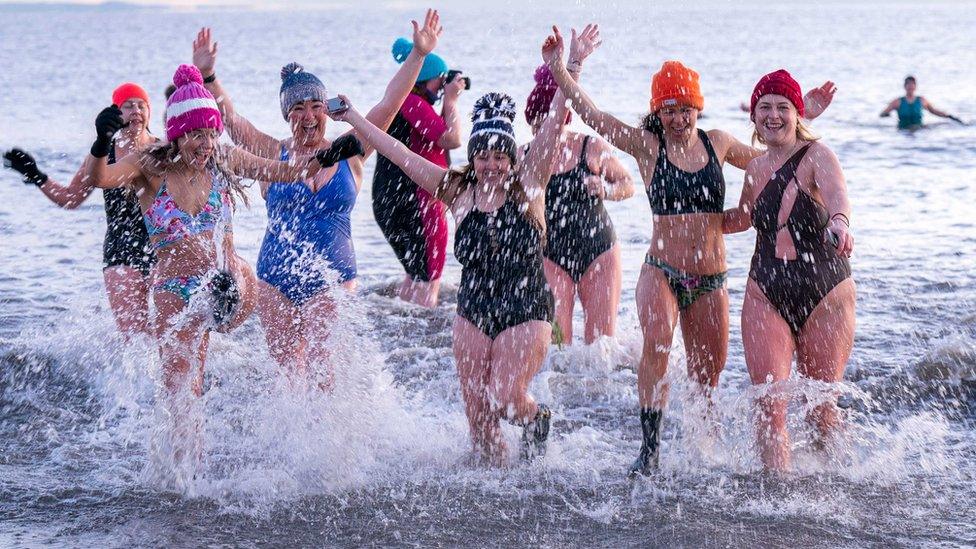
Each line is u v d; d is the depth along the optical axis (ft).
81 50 289.74
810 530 14.69
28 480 16.99
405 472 17.39
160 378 17.08
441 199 17.78
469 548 14.35
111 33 549.13
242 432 19.45
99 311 27.73
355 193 20.18
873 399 20.72
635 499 15.99
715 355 17.97
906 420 19.52
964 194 45.60
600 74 132.16
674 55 200.13
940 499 15.84
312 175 17.94
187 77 17.26
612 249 23.73
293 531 14.99
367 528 15.07
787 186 16.92
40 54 255.91
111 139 16.08
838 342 16.81
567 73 17.48
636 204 45.27
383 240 39.24
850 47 243.60
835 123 76.64
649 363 17.30
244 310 17.80
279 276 19.38
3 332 25.66
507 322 17.19
